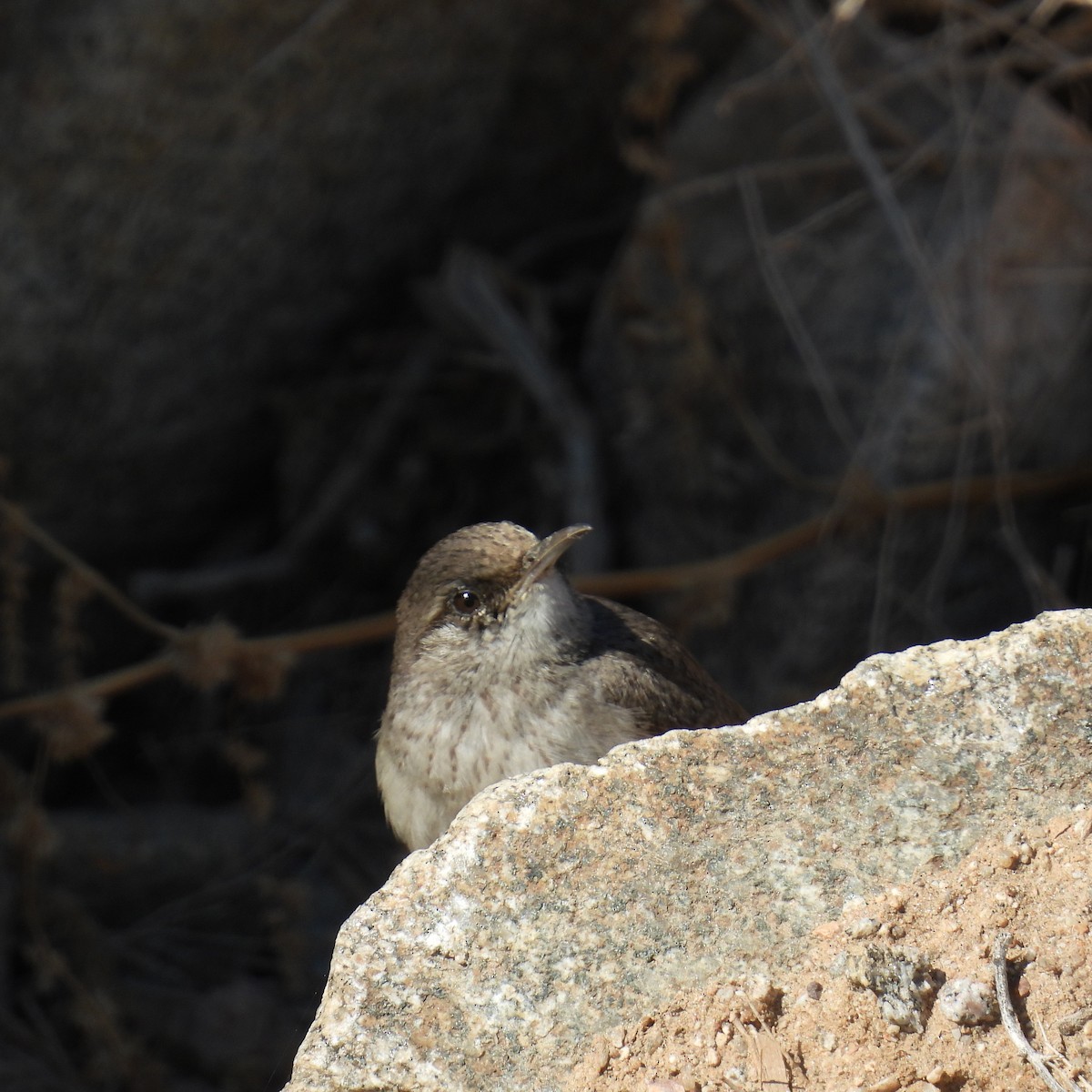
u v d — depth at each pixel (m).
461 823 4.95
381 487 13.33
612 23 12.23
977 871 4.66
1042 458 10.73
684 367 11.62
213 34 10.50
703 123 12.06
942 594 10.94
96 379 11.57
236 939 11.66
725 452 11.71
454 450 13.25
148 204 11.03
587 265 13.89
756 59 12.07
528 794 4.98
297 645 10.68
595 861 4.82
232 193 11.34
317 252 12.28
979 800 4.84
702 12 12.68
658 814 4.91
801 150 11.58
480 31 11.68
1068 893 4.57
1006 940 4.46
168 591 12.78
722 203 11.87
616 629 7.85
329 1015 4.57
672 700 7.49
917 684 5.14
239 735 12.41
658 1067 4.36
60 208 10.78
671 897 4.73
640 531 12.47
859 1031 4.34
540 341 12.91
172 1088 10.62
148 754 12.89
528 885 4.79
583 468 12.36
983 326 10.52
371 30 11.09
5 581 11.93
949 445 10.56
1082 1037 4.26
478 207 13.27
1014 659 5.16
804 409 11.19
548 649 7.32
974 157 10.89
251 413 12.88
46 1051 10.58
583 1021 4.49
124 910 11.80
